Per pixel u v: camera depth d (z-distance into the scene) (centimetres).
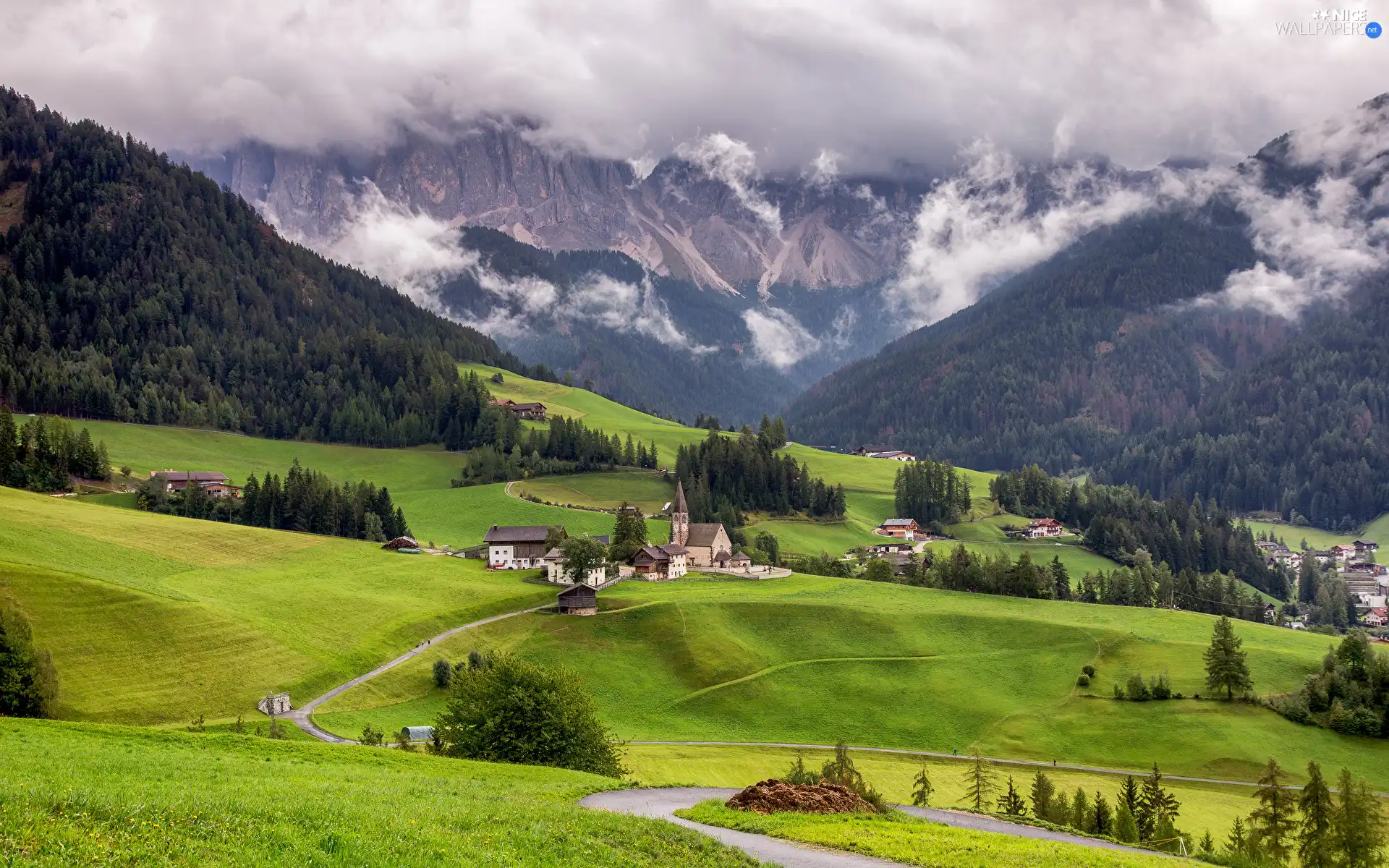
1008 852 5262
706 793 7819
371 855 3559
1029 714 15388
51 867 2973
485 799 5441
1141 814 10606
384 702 13488
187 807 3881
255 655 13588
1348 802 9962
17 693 10250
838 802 6581
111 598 13638
